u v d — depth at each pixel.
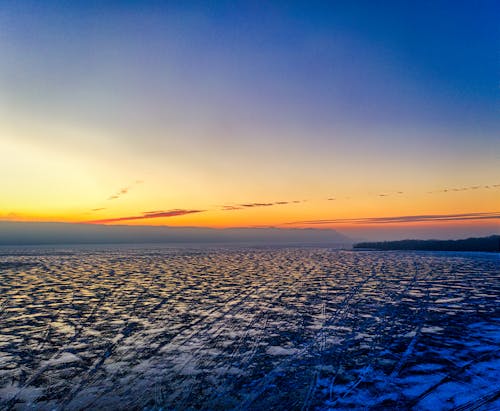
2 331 10.94
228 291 18.39
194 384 6.96
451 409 5.86
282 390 6.66
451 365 7.85
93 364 8.11
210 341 9.80
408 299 15.71
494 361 8.05
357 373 7.46
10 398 6.44
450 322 11.63
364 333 10.48
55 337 10.27
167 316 12.77
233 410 5.89
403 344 9.41
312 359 8.34
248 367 7.85
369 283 21.06
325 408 5.92
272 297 16.52
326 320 12.05
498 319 11.95
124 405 6.12
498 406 5.94
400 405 6.02
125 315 12.96
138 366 7.96
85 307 14.44
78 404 6.17
